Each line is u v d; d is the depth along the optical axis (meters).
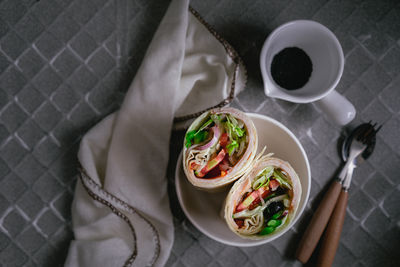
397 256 0.68
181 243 0.69
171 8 0.67
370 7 0.70
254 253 0.69
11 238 0.69
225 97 0.67
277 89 0.62
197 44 0.68
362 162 0.68
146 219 0.67
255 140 0.56
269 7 0.70
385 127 0.69
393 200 0.69
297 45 0.67
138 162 0.67
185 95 0.68
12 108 0.71
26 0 0.71
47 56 0.71
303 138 0.69
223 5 0.71
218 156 0.56
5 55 0.71
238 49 0.70
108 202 0.67
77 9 0.71
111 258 0.66
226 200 0.56
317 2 0.70
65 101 0.71
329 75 0.64
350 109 0.64
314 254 0.68
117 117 0.67
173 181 0.69
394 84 0.69
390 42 0.70
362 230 0.69
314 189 0.69
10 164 0.70
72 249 0.67
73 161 0.70
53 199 0.70
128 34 0.70
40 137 0.70
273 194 0.57
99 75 0.71
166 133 0.67
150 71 0.67
